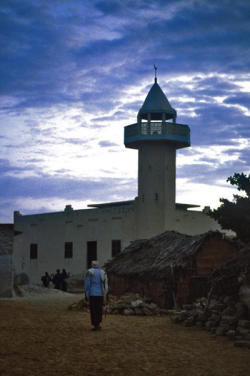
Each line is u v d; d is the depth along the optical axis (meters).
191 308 19.95
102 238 47.78
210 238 23.06
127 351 11.39
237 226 28.75
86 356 10.73
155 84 46.62
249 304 14.61
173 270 22.20
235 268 16.53
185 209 52.53
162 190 45.66
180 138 45.47
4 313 19.00
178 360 10.48
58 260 51.62
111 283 25.72
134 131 45.66
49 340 12.75
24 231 55.81
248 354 11.18
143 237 45.12
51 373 9.18
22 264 55.56
